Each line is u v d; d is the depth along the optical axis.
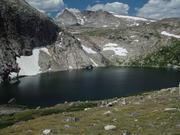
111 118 38.94
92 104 93.44
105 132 32.34
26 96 144.00
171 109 39.25
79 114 46.69
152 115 37.66
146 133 30.56
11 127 42.62
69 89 163.88
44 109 90.75
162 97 51.91
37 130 37.16
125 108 45.34
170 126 32.41
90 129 34.28
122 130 32.56
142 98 58.34
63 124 38.59
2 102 131.00
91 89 162.75
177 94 53.22
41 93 152.00
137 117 37.78
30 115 82.50
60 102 127.50
